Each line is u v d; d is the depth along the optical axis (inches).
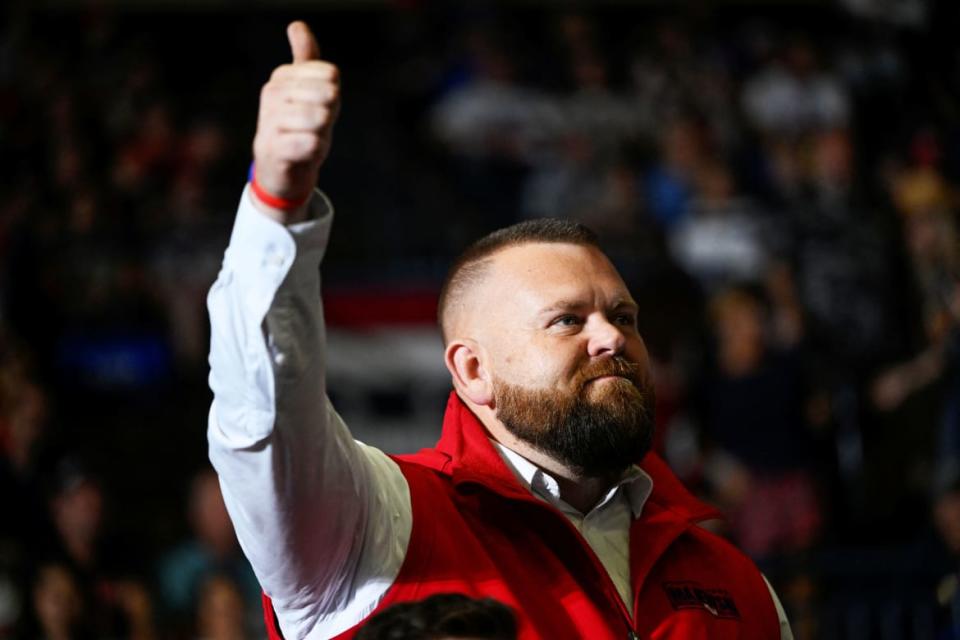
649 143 1184.2
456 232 1134.4
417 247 1137.4
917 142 1141.1
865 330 954.7
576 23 1304.1
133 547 761.6
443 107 1211.2
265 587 235.9
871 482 808.3
